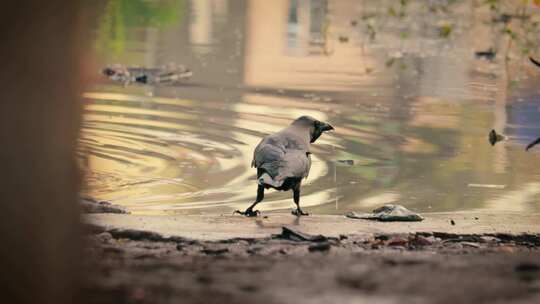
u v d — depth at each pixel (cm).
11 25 593
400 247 1021
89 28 2961
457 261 834
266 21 3434
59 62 607
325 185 1427
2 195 601
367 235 1082
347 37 3138
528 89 2319
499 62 2744
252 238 1041
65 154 613
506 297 680
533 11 3609
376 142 1719
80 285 628
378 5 3947
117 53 2619
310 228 1105
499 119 1953
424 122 1900
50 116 607
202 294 675
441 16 3719
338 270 775
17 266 604
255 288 698
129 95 2083
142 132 1717
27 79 599
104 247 944
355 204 1322
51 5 599
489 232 1115
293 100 2089
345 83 2341
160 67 2417
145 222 1092
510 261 840
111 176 1415
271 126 1809
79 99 619
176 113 1905
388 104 2081
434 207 1312
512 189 1423
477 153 1655
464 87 2331
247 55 2719
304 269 780
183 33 3062
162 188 1363
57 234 611
